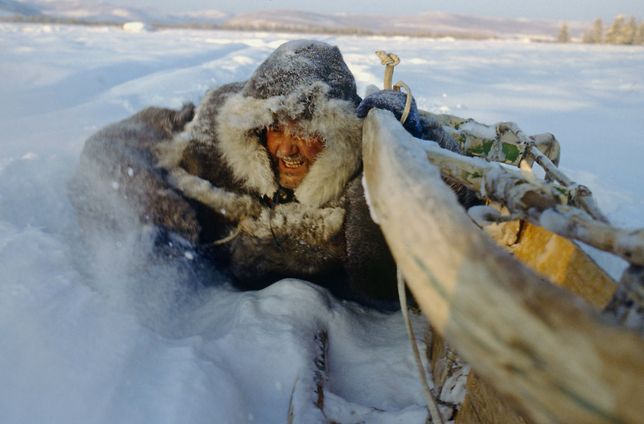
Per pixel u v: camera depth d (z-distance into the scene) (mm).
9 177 3287
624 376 712
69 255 2463
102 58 12719
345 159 2369
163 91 7832
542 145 3207
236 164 2508
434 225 983
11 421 1508
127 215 2635
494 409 1431
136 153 2750
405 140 1310
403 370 2115
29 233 2604
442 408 1744
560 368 770
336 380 2113
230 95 2598
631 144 6180
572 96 10430
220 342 2010
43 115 6062
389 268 2428
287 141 2404
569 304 778
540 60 22703
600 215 1579
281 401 1863
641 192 4207
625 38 71438
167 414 1568
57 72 9445
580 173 4570
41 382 1636
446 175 1438
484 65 18203
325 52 2482
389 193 1164
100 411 1559
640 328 930
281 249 2602
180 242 2635
